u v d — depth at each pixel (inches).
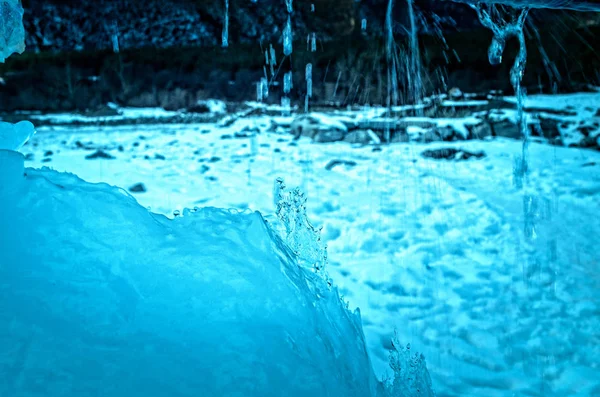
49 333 44.6
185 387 43.6
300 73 479.5
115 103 474.0
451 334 124.5
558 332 124.8
